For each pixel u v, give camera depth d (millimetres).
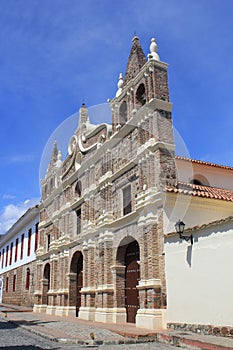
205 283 11312
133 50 19328
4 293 39469
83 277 19828
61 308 22047
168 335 10930
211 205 15328
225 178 20750
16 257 36281
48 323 16391
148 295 13969
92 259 19219
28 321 17375
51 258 25016
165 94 15859
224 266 10734
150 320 13336
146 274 14438
